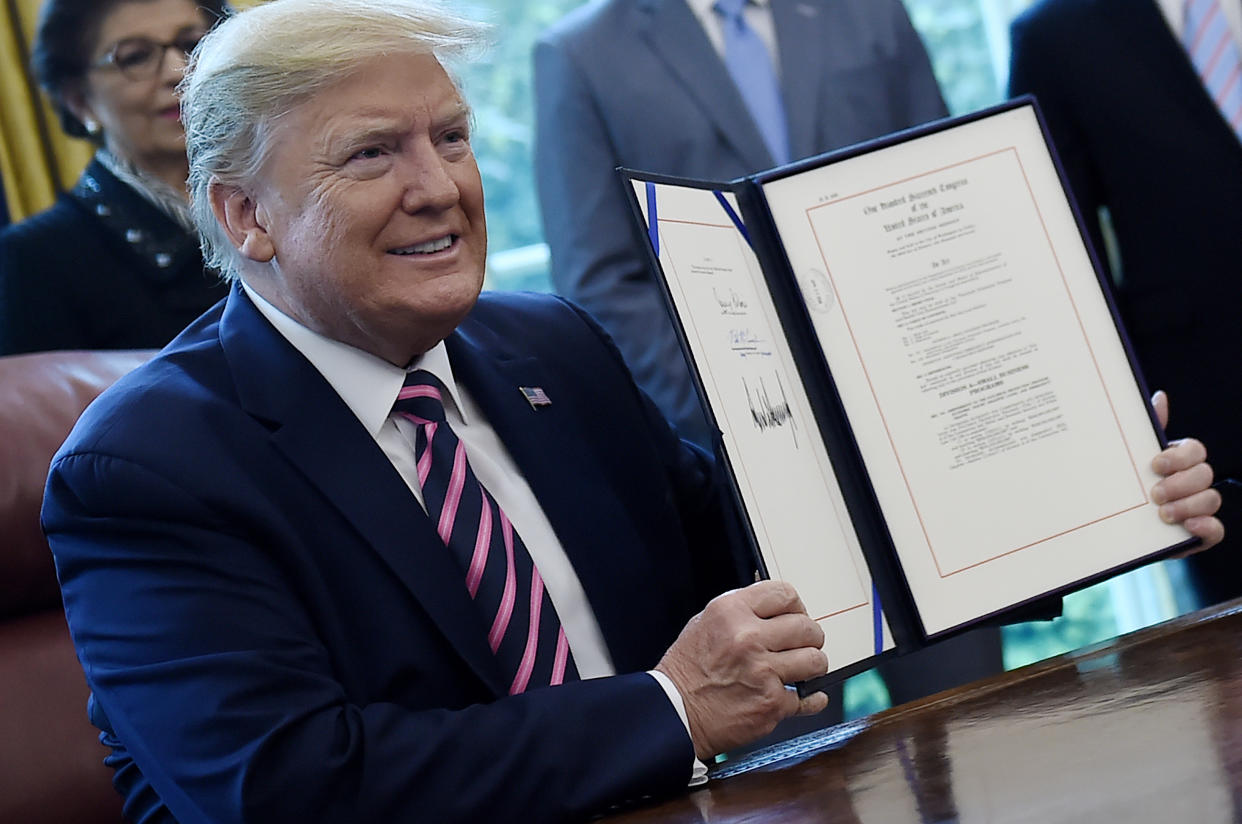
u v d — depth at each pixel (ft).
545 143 8.21
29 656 5.36
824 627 4.23
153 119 8.09
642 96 8.00
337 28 4.48
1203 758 3.06
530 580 4.66
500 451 5.06
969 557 4.51
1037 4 8.50
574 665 4.63
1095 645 4.88
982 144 4.84
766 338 4.43
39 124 8.15
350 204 4.48
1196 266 8.01
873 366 4.56
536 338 5.54
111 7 7.96
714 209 4.42
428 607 4.40
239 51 4.54
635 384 5.78
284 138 4.50
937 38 12.81
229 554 4.28
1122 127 8.12
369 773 3.87
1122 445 4.75
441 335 4.75
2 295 7.85
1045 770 3.25
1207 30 8.18
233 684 3.97
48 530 4.56
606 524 5.04
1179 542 4.72
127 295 7.93
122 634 4.22
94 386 5.92
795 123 8.13
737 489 4.05
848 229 4.64
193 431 4.48
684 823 3.49
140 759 4.17
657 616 5.03
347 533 4.47
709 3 8.24
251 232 4.70
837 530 4.39
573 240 8.04
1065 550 4.61
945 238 4.73
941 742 3.83
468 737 3.94
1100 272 4.85
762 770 4.02
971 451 4.58
